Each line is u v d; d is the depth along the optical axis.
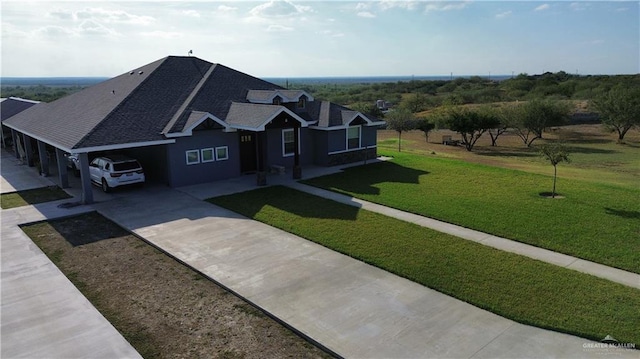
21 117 26.92
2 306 9.15
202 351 7.56
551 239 12.48
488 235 13.01
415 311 8.73
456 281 9.91
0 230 13.88
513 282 9.83
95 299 9.46
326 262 11.16
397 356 7.27
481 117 39.56
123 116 18.41
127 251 12.21
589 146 42.50
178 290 9.84
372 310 8.77
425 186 19.02
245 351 7.55
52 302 9.30
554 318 8.31
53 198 17.69
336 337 7.82
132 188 19.03
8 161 26.34
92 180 19.67
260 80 25.73
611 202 16.23
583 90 77.12
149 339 7.94
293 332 8.14
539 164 29.52
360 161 25.27
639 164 30.91
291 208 15.83
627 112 44.56
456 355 7.29
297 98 23.42
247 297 9.32
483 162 29.39
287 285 9.88
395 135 51.09
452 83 132.88
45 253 12.08
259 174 19.33
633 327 7.96
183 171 19.20
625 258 11.08
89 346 7.74
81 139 16.25
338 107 25.72
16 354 7.53
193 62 24.77
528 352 7.36
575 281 9.84
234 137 20.69
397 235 12.93
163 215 15.26
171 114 19.91
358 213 15.18
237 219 14.78
